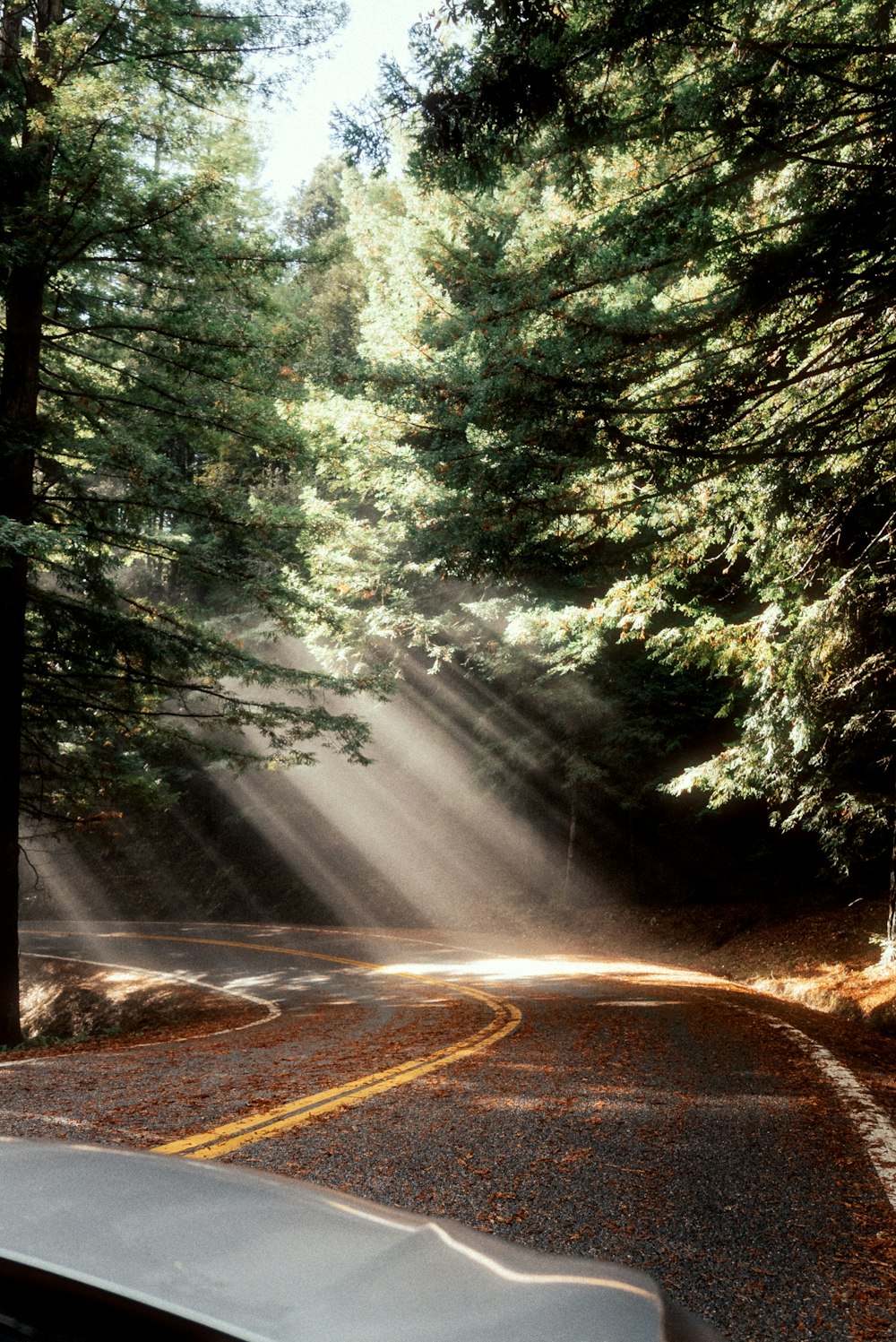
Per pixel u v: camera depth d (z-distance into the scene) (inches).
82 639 660.1
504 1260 58.7
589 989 657.6
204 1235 54.2
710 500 456.1
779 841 1072.8
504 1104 260.7
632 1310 51.4
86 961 1016.2
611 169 401.4
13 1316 44.7
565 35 297.3
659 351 348.5
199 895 1518.2
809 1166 203.9
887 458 439.8
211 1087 280.2
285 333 601.6
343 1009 579.2
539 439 351.9
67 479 626.2
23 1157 65.9
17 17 580.7
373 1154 203.0
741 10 309.1
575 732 1049.5
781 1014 525.0
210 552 680.4
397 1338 44.1
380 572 880.9
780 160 327.3
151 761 1492.4
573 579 752.3
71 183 496.4
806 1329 125.9
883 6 319.9
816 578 513.3
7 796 596.7
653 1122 241.6
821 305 330.6
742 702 967.6
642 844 1190.9
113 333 634.2
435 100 306.0
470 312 361.4
